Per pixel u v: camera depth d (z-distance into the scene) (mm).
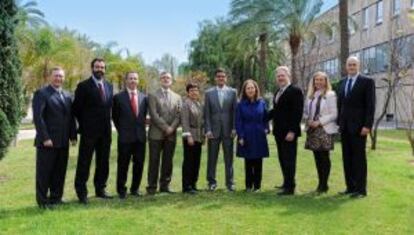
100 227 6754
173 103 9188
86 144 8273
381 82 38875
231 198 8609
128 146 8711
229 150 9422
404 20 31859
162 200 8500
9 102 10984
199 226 6852
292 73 31141
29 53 37781
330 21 34656
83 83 8273
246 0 30016
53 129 7891
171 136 9156
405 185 9945
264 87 34750
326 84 9039
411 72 25750
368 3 42656
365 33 43250
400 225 6914
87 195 8789
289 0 29688
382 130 29094
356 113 8609
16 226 6797
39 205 7918
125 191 8836
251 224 6938
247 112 9195
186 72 57281
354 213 7508
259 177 9398
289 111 8938
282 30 31219
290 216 7340
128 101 8727
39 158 7883
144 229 6695
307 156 14492
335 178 10562
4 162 14258
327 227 6805
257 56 43406
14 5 11000
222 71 9406
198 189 9633
